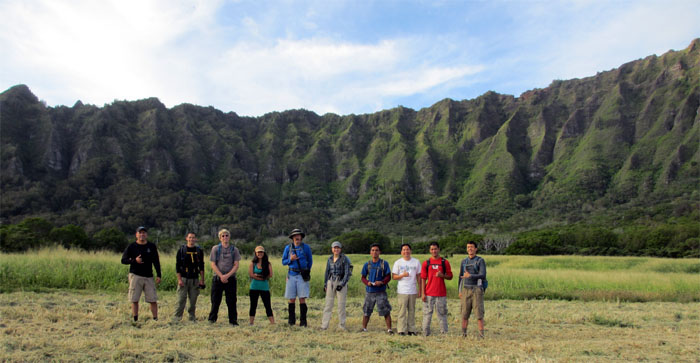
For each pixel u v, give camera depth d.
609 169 178.25
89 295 12.27
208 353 6.18
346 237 81.94
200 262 9.12
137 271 8.52
